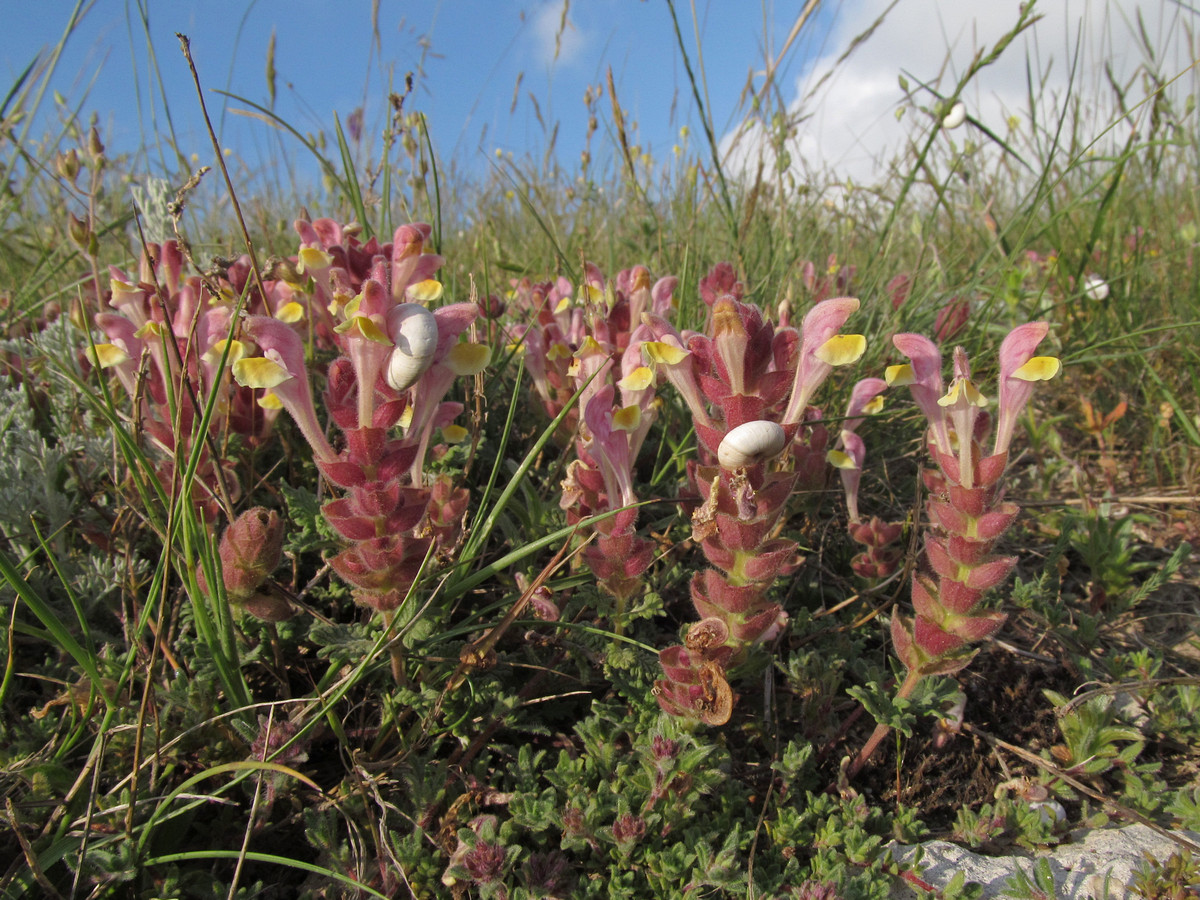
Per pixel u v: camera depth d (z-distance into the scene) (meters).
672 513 0.27
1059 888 0.18
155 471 0.21
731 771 0.20
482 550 0.24
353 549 0.19
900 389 0.35
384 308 0.15
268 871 0.18
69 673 0.20
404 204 0.32
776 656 0.23
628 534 0.20
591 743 0.20
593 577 0.23
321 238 0.26
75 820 0.17
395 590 0.18
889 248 0.41
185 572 0.18
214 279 0.22
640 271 0.29
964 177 0.48
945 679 0.20
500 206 0.59
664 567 0.25
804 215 0.50
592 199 0.50
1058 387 0.40
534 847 0.18
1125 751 0.20
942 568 0.18
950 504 0.18
